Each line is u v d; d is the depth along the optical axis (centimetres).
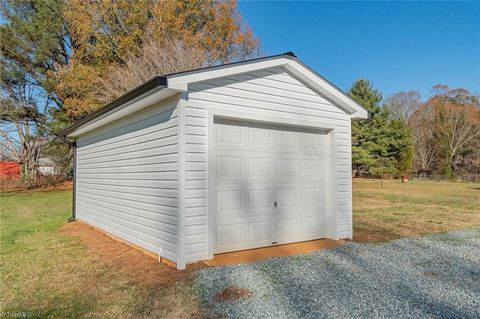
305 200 581
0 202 1348
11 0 1738
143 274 402
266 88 511
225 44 1872
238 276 379
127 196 580
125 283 370
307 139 588
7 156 1891
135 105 500
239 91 481
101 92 1625
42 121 1889
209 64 1692
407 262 448
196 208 434
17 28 1734
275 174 542
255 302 307
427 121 3553
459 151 3334
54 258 486
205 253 441
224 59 1861
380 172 2711
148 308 299
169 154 446
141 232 526
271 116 516
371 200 1357
